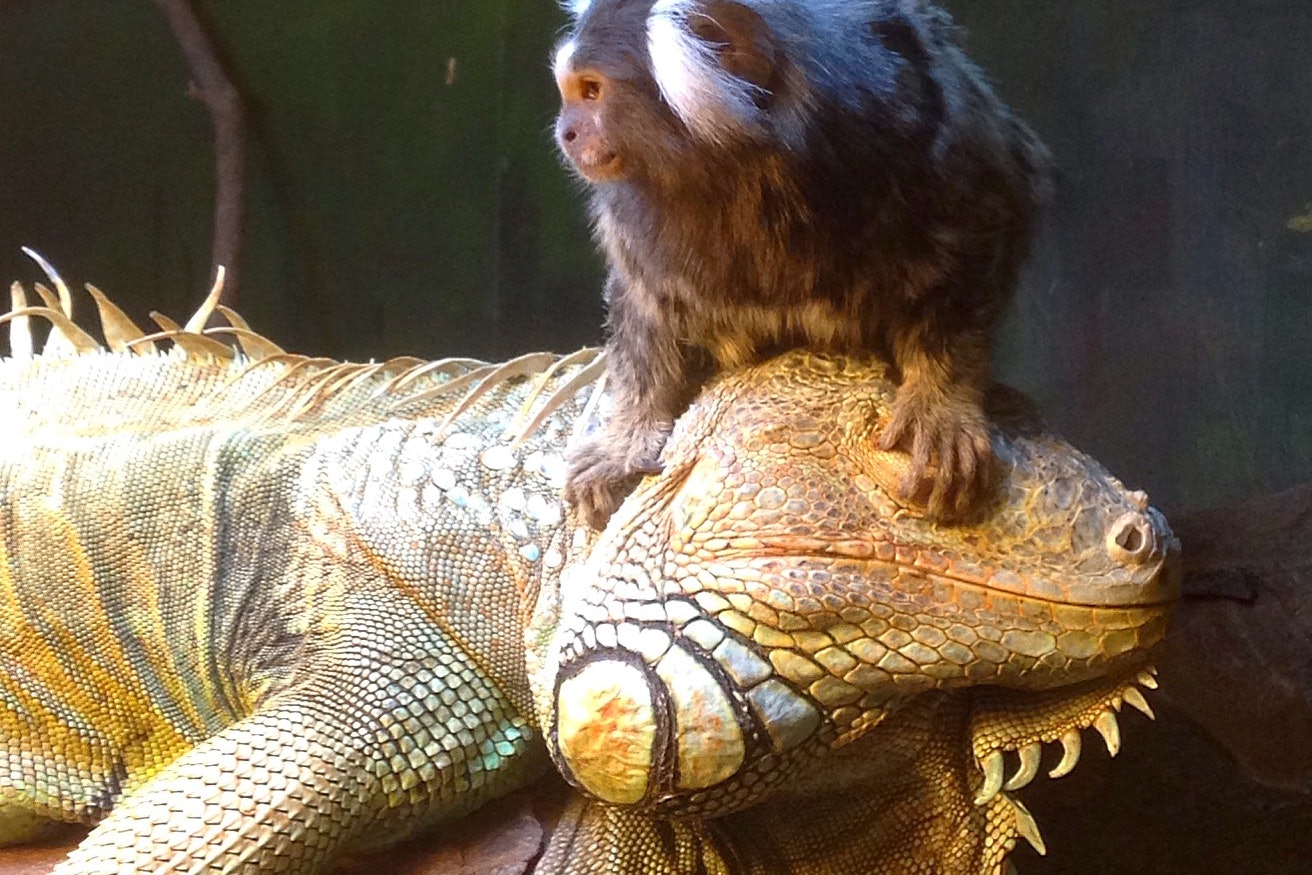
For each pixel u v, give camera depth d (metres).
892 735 0.42
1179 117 0.75
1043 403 0.79
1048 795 0.49
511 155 0.88
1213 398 0.76
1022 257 0.43
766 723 0.40
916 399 0.41
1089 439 0.79
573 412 0.49
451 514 0.47
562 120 0.43
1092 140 0.77
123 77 0.94
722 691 0.40
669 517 0.41
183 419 0.51
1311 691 0.48
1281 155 0.73
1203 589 0.50
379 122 0.92
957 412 0.41
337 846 0.44
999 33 0.78
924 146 0.41
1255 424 0.75
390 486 0.47
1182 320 0.76
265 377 0.51
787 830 0.44
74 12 0.94
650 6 0.42
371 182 0.93
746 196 0.41
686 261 0.43
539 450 0.48
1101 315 0.78
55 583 0.49
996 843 0.43
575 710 0.41
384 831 0.45
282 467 0.49
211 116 0.92
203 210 0.95
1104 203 0.77
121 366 0.52
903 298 0.41
